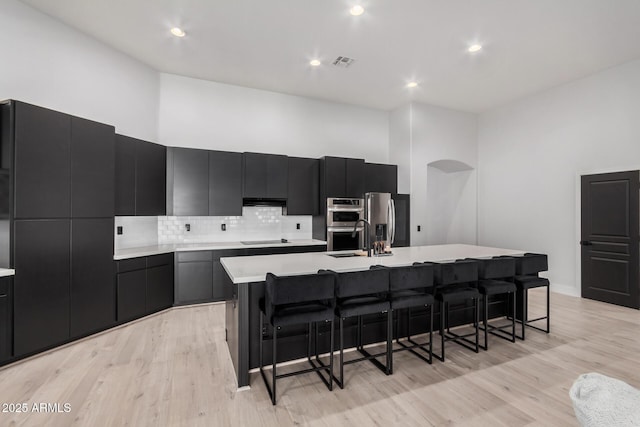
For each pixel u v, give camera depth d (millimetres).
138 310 3680
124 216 3945
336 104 5797
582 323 3625
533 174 5371
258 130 5168
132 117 4117
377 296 2799
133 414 1970
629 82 4195
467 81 4840
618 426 613
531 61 4184
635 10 3104
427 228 5820
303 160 5164
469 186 6492
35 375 2441
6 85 2934
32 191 2727
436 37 3621
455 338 3047
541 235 5246
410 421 1913
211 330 3406
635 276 4129
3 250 2613
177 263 4152
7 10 2934
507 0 2969
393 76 4664
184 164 4379
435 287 2895
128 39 3689
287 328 2627
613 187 4344
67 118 3000
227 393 2211
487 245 6145
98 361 2680
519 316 3676
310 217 5555
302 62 4234
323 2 3021
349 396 2182
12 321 2598
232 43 3768
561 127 4961
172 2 3023
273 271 2391
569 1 2975
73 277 3035
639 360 2703
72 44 3447
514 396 2178
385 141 6246
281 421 1914
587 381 737
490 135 6121
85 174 3152
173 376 2436
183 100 4672
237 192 4676
